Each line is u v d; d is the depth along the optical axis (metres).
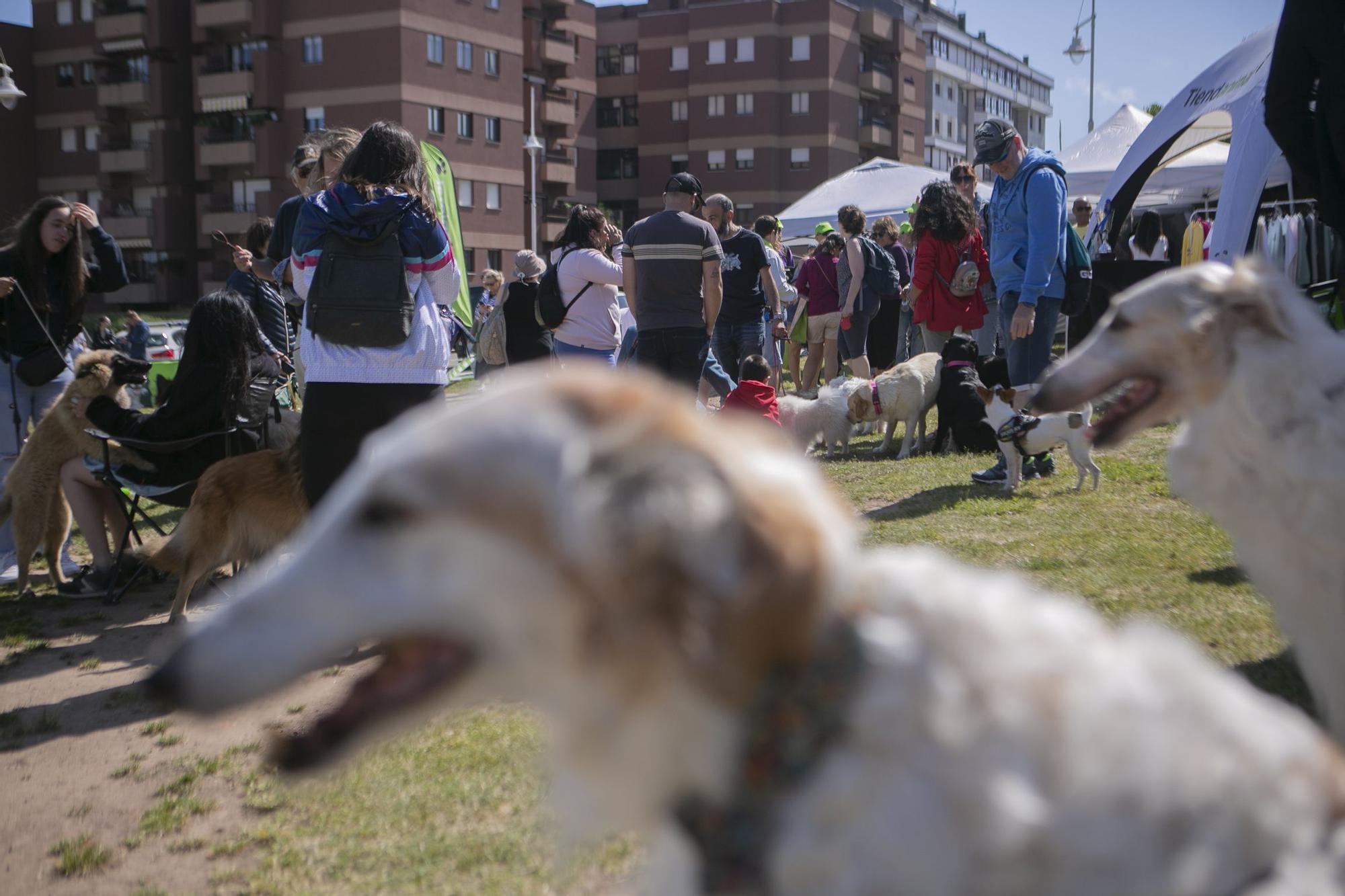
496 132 48.31
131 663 4.96
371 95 44.06
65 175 49.88
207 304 5.86
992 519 6.49
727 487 1.18
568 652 1.26
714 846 1.30
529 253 8.72
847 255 11.05
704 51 58.09
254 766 3.76
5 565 6.82
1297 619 2.79
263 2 44.50
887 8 66.56
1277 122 4.68
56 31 48.75
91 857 3.13
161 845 3.24
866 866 1.22
